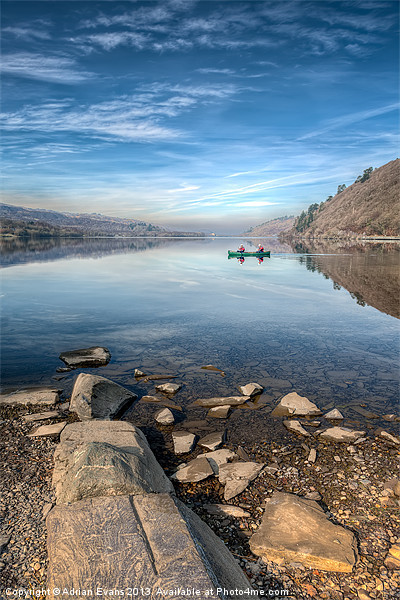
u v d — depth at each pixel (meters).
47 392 7.11
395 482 4.46
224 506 4.02
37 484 4.30
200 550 2.88
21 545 3.32
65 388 7.41
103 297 17.59
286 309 14.80
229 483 4.43
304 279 24.77
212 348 9.82
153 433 5.74
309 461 4.93
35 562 3.12
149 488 3.71
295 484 4.46
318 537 3.48
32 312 14.31
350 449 5.20
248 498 4.20
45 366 8.59
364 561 3.29
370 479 4.54
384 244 94.81
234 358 9.06
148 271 30.47
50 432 5.59
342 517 3.88
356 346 9.98
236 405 6.65
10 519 3.68
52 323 12.58
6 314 13.97
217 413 6.31
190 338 10.75
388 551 3.41
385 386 7.42
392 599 2.91
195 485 4.43
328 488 4.38
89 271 30.39
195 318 13.24
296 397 6.70
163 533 2.99
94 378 6.88
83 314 13.97
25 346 10.04
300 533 3.54
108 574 2.60
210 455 5.05
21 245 89.19
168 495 3.54
